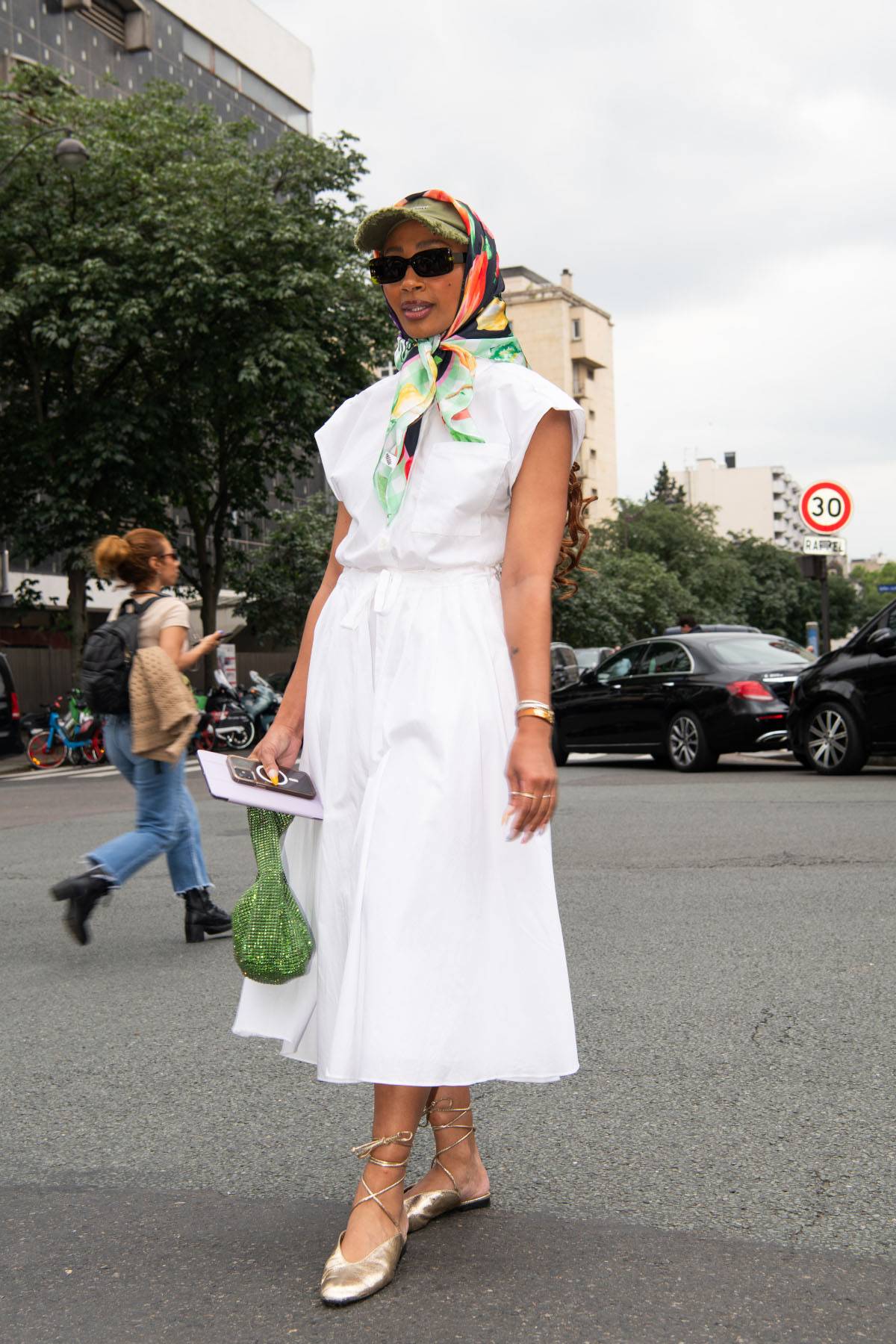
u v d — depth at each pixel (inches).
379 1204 90.3
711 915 229.5
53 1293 91.0
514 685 93.0
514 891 90.9
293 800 95.4
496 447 92.4
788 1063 143.7
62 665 1192.8
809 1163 113.7
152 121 904.3
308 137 962.1
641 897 249.4
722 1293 87.7
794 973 184.7
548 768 87.0
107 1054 156.6
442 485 93.0
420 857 88.2
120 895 273.4
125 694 208.5
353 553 98.3
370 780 91.5
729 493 6136.8
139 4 1667.1
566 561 103.9
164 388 917.2
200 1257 96.5
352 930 89.2
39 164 848.3
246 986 99.7
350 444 101.4
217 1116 132.3
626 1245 96.3
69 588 896.9
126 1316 86.8
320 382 927.7
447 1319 84.2
